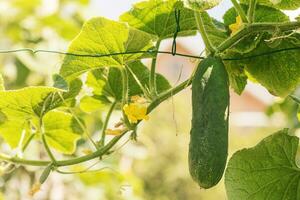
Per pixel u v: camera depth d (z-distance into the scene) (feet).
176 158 22.52
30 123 3.98
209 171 2.95
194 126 3.03
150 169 21.95
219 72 3.08
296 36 3.63
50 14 7.89
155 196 21.88
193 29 3.76
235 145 23.75
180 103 23.61
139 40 3.49
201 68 3.10
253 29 3.35
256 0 3.44
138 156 7.44
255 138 22.90
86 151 3.80
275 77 3.83
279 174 3.60
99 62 3.60
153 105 3.56
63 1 8.12
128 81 3.93
